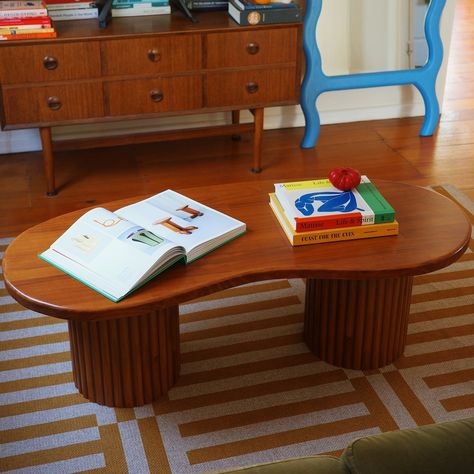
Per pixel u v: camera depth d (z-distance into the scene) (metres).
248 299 2.66
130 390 2.15
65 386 2.26
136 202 2.27
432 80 3.80
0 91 2.98
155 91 3.15
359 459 1.37
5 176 3.43
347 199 2.16
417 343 2.44
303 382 2.28
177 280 1.90
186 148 3.72
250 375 2.31
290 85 3.30
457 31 5.53
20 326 2.51
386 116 4.11
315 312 2.32
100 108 3.12
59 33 3.01
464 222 2.18
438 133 3.95
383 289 2.19
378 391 2.24
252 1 3.17
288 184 2.25
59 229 2.11
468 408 2.18
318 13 3.52
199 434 2.09
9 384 2.26
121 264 1.89
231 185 2.39
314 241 2.06
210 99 3.23
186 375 2.30
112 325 2.04
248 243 2.07
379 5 3.63
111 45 3.01
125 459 2.01
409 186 2.37
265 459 2.01
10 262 1.96
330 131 3.96
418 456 1.37
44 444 2.05
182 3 3.16
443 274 2.79
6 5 2.98
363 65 3.73
